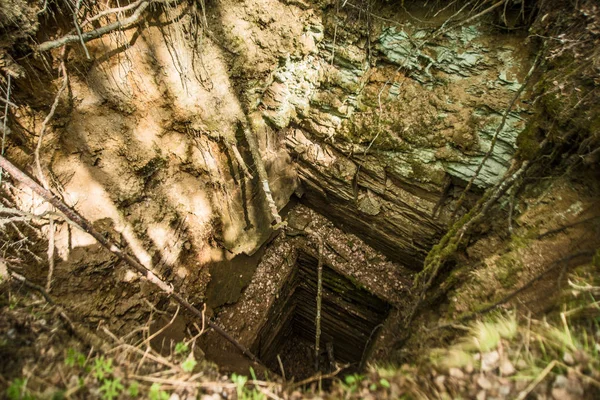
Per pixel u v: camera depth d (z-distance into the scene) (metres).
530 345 1.27
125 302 2.31
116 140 2.20
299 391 1.39
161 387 1.33
